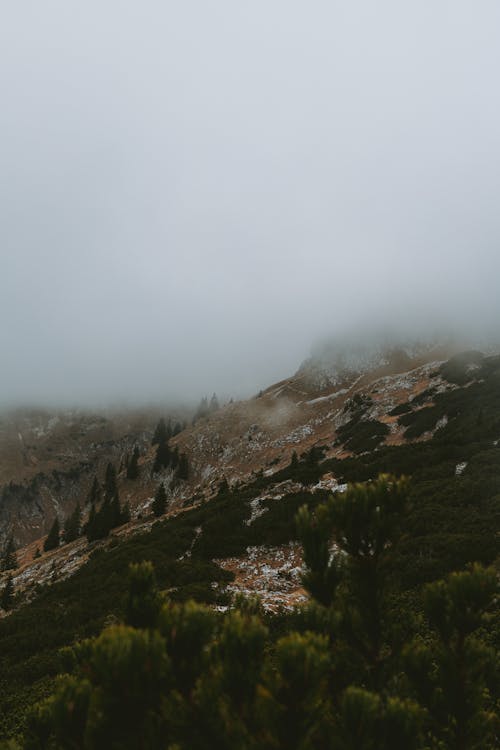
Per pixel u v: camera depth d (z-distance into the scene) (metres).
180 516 45.06
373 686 3.69
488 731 3.84
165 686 2.41
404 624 4.06
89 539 55.41
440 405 55.00
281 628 14.00
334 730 2.78
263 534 29.41
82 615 23.95
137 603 3.39
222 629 2.79
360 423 67.31
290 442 84.31
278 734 2.45
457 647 3.84
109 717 2.31
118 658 2.27
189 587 21.89
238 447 92.81
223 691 2.57
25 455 195.25
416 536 22.69
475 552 18.69
